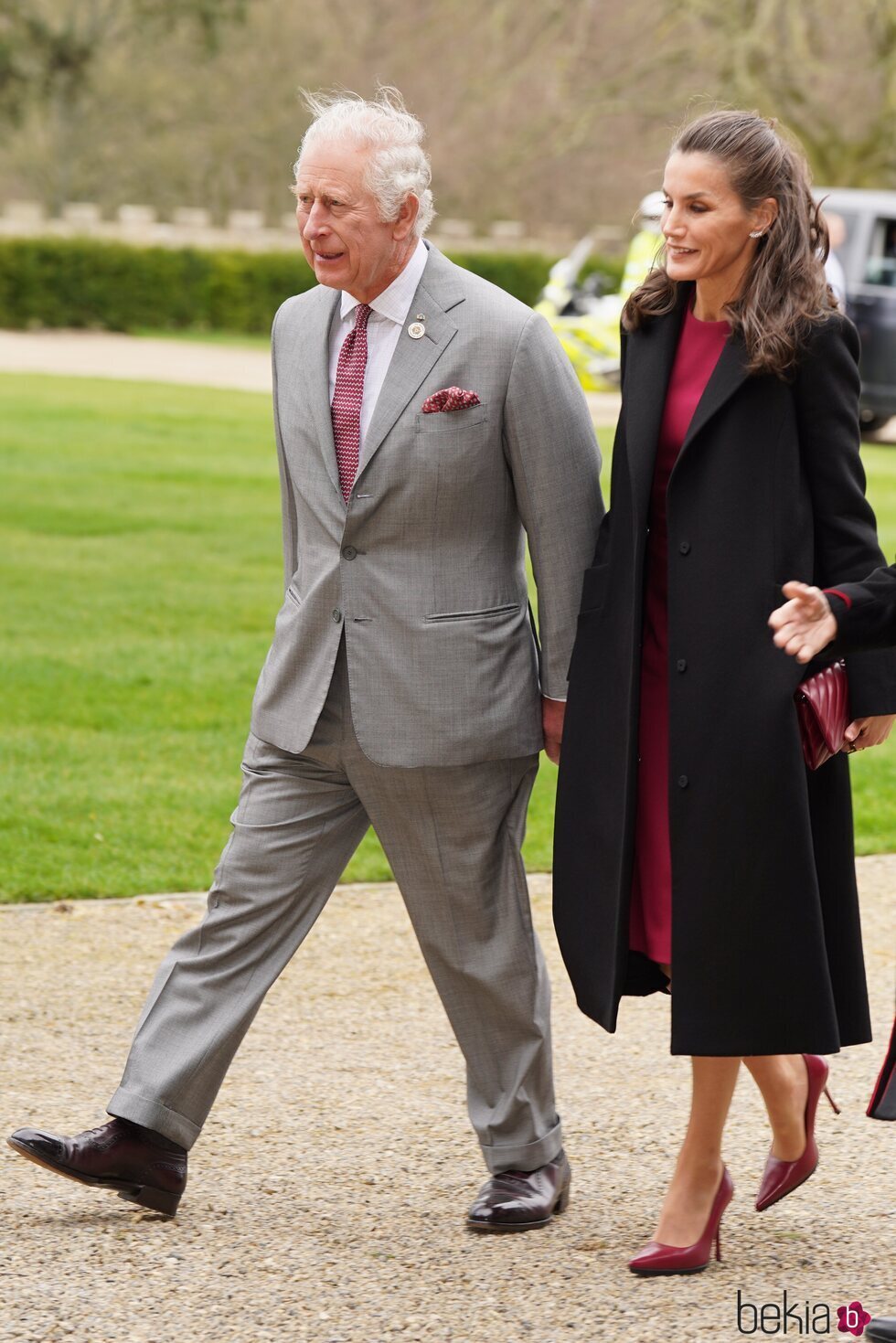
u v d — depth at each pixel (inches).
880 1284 247.1
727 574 241.0
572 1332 231.5
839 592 226.4
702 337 248.8
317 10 3400.6
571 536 259.4
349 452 261.0
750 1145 298.4
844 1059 342.6
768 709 238.7
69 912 421.1
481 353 255.1
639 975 269.7
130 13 3427.7
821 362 238.4
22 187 3700.8
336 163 249.0
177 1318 233.1
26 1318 231.9
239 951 267.9
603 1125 305.3
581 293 1769.2
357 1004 366.0
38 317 2672.2
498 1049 267.7
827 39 2267.5
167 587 838.5
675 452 247.9
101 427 1392.7
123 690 650.8
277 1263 250.5
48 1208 268.8
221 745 585.0
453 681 259.1
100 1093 315.3
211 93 3516.2
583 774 257.4
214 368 2073.1
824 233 244.5
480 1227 262.1
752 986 241.4
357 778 264.1
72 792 522.3
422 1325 232.7
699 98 256.1
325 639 263.3
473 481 257.3
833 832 249.8
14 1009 356.8
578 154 2908.5
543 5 2319.1
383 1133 300.0
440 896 266.1
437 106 2979.8
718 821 241.0
